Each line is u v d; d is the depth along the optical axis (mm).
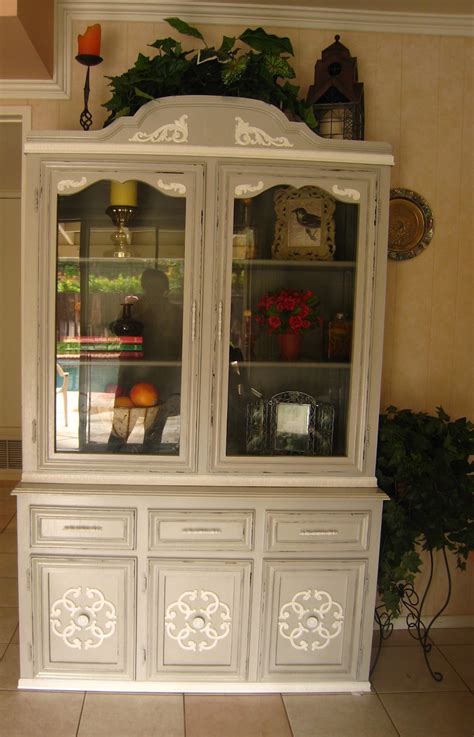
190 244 1867
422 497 1989
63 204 1868
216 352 1897
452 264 2350
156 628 1964
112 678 1981
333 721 1906
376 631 2465
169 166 1846
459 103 2291
